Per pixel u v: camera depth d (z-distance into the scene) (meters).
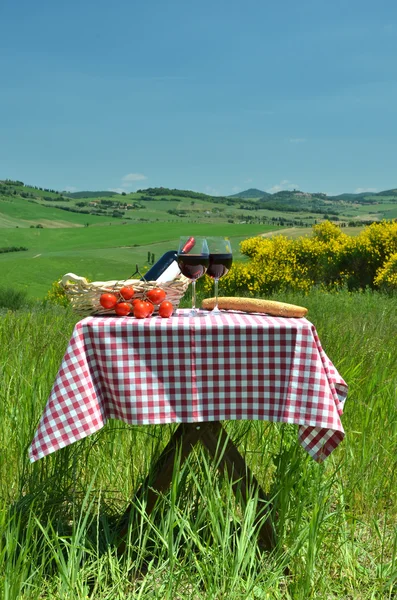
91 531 3.29
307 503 3.33
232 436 3.84
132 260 87.50
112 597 2.74
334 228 17.59
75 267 77.75
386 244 15.95
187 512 3.11
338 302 10.62
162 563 2.90
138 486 3.54
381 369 5.29
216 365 2.88
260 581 2.89
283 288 16.41
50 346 5.12
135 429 3.55
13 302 19.30
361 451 3.89
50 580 2.87
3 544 2.91
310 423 2.85
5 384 4.37
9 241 133.75
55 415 2.81
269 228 141.25
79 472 3.60
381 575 2.97
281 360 2.88
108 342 2.87
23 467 3.42
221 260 3.32
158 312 3.25
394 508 3.58
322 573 2.87
